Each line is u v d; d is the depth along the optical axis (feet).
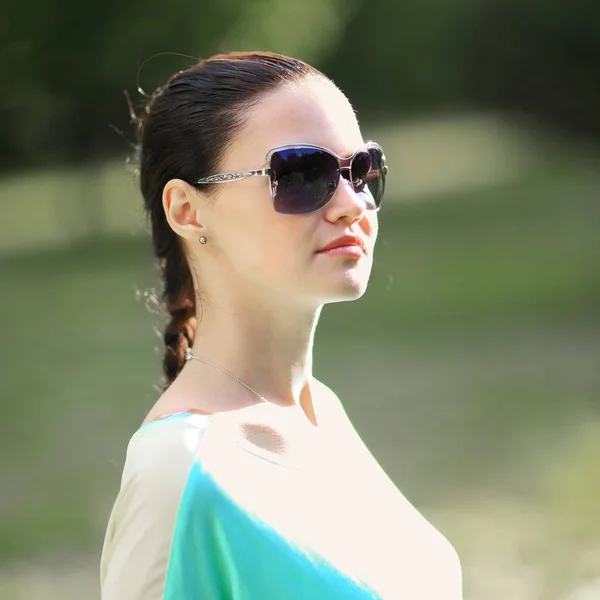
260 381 13.19
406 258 141.59
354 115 13.35
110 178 200.64
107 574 11.34
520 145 279.90
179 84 13.28
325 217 12.53
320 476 12.73
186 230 13.16
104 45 151.12
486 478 54.90
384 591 11.89
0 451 62.23
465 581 42.50
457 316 103.04
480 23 217.56
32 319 110.83
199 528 10.91
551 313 102.27
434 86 266.98
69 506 51.85
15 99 165.68
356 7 257.34
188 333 14.87
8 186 262.26
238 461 11.62
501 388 74.38
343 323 102.06
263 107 12.64
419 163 299.79
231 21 151.64
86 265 149.48
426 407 70.03
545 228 163.73
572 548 45.21
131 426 67.21
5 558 44.93
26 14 149.48
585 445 59.31
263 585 11.07
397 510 13.75
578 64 201.36
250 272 12.69
